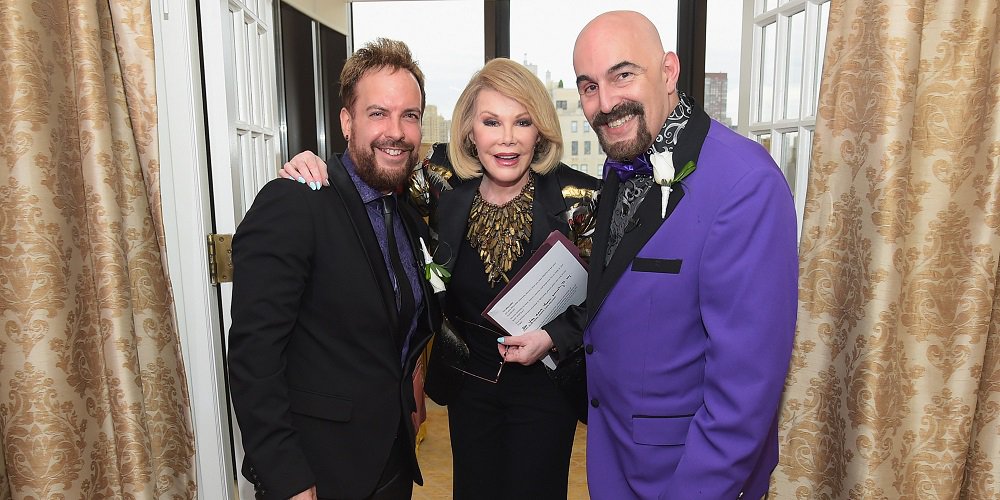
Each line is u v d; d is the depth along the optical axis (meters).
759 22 1.88
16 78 1.07
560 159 1.54
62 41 1.15
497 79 1.42
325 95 3.63
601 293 1.19
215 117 1.44
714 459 1.04
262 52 1.81
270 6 1.87
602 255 1.23
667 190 1.11
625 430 1.22
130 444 1.23
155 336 1.31
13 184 1.08
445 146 1.67
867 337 1.23
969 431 1.26
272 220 1.10
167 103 1.36
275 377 1.08
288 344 1.18
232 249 1.12
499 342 1.50
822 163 1.33
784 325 1.02
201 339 1.44
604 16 1.13
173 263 1.40
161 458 1.33
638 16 1.13
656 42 1.12
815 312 1.35
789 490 1.43
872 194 1.21
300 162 1.21
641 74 1.08
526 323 1.50
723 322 1.04
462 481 1.67
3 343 1.11
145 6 1.23
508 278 1.53
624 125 1.11
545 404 1.58
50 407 1.12
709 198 1.07
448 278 1.52
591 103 1.14
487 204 1.54
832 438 1.35
